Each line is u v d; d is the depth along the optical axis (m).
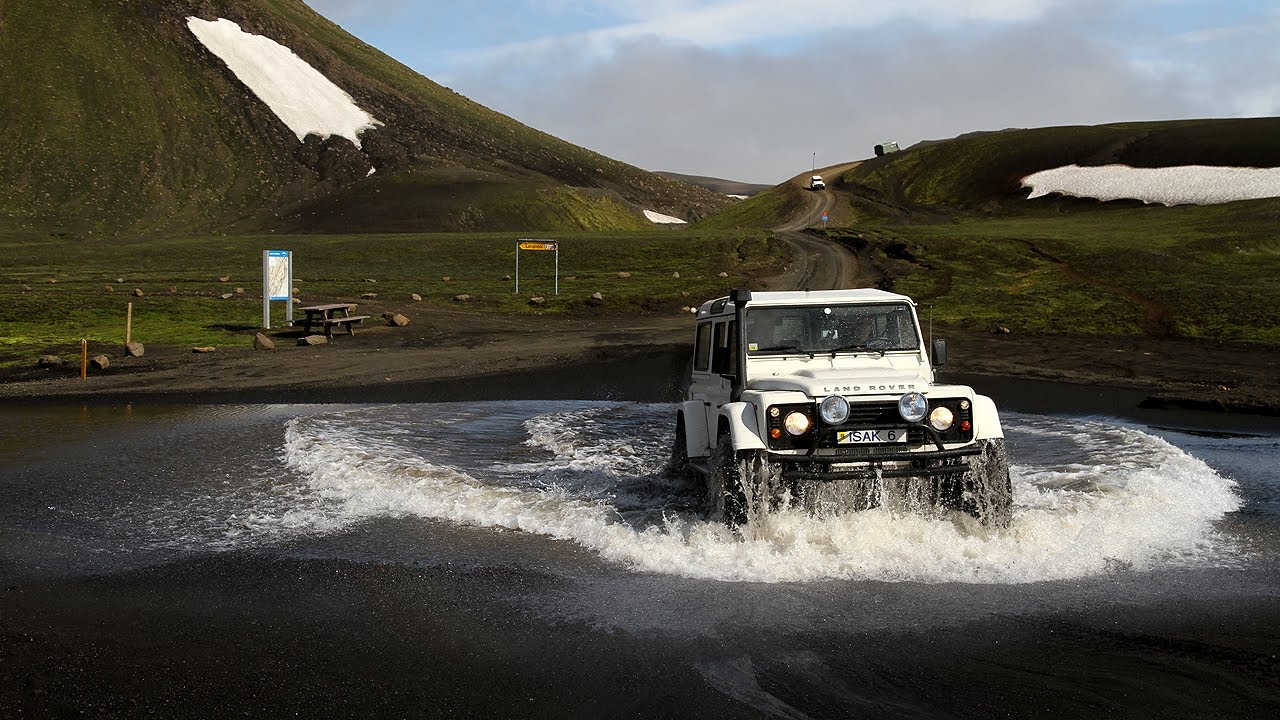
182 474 10.65
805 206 157.12
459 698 4.55
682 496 9.16
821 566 6.51
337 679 4.79
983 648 5.08
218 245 83.44
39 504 9.12
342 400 19.28
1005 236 76.62
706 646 5.16
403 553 7.22
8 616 5.82
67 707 4.48
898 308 8.55
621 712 4.39
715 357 8.84
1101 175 138.38
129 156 177.62
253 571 6.76
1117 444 12.15
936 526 7.21
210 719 4.34
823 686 4.63
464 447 12.59
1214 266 58.31
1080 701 4.44
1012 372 23.77
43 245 88.88
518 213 172.00
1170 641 5.16
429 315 41.72
